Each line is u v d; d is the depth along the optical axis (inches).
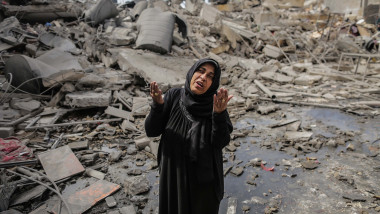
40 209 107.8
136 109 208.8
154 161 148.6
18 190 118.3
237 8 860.6
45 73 215.3
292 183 130.1
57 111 197.5
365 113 225.0
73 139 167.3
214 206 72.6
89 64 282.4
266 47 469.7
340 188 124.9
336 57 487.2
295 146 165.8
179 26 409.7
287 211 110.7
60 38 325.4
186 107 67.6
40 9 383.6
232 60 382.9
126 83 246.8
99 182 126.2
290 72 371.2
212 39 446.6
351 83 330.3
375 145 168.4
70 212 104.6
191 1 629.9
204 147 66.0
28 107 192.5
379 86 314.8
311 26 676.7
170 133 68.7
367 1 772.0
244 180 133.4
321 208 111.9
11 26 327.9
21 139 162.4
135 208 111.3
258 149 166.9
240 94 276.8
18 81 216.5
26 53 304.7
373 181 129.8
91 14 387.9
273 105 250.2
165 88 241.0
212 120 63.6
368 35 640.4
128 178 131.8
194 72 65.9
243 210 111.7
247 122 211.2
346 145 170.1
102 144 167.5
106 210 109.9
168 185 70.8
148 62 288.8
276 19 650.8
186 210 70.0
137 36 356.5
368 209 110.0
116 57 292.7
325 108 242.2
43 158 139.1
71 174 130.3
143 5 514.3
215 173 70.4
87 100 199.5
